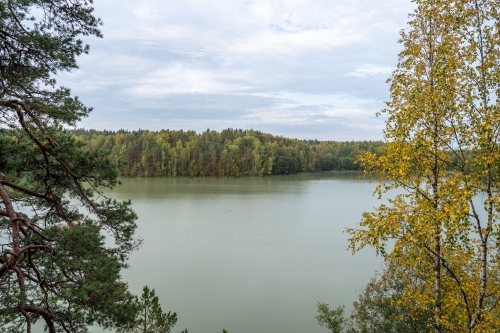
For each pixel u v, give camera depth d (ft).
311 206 148.15
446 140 23.76
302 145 377.91
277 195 182.39
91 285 17.46
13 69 20.80
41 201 24.90
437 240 23.27
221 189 206.59
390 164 24.34
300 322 49.52
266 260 75.87
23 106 20.03
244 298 56.85
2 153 22.62
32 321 19.03
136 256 77.30
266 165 320.50
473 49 22.00
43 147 21.44
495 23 22.06
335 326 44.01
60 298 16.84
